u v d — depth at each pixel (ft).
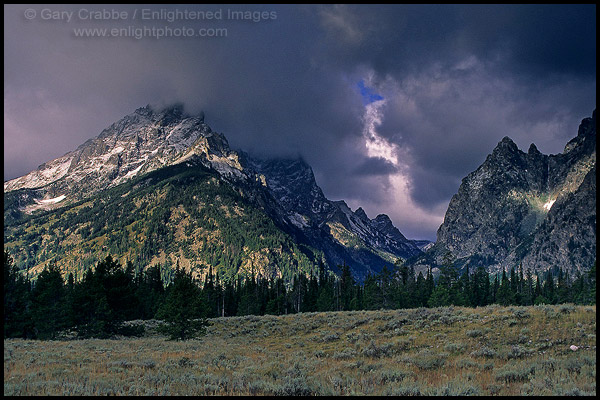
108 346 118.93
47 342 129.49
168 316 163.22
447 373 66.03
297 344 122.52
